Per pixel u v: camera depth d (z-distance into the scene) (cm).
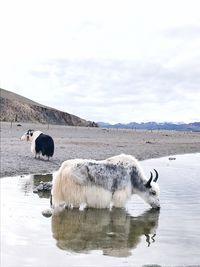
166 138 6512
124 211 1121
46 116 14438
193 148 4288
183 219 1026
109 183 1145
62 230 879
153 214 1088
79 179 1107
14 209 1057
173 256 724
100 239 826
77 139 4434
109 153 2831
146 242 812
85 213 1070
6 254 699
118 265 671
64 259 690
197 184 1568
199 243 808
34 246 752
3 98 13750
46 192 1317
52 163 2138
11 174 1703
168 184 1555
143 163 2384
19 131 5428
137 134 7469
